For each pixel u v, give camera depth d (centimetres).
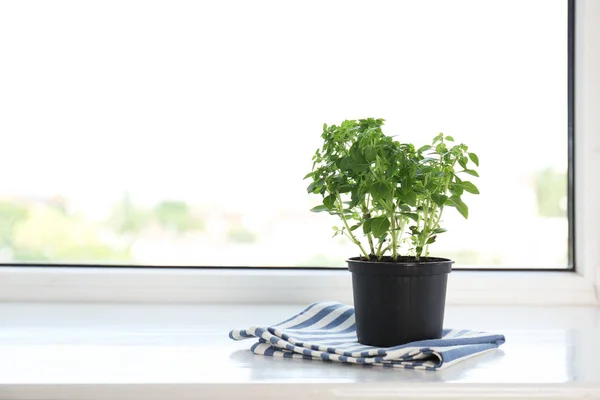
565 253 158
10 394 85
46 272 151
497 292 152
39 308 143
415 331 102
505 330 123
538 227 175
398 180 101
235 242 276
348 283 151
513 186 175
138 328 123
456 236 177
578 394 86
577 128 154
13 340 112
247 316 135
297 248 180
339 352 97
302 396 86
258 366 96
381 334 102
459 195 104
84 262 155
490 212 176
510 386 87
